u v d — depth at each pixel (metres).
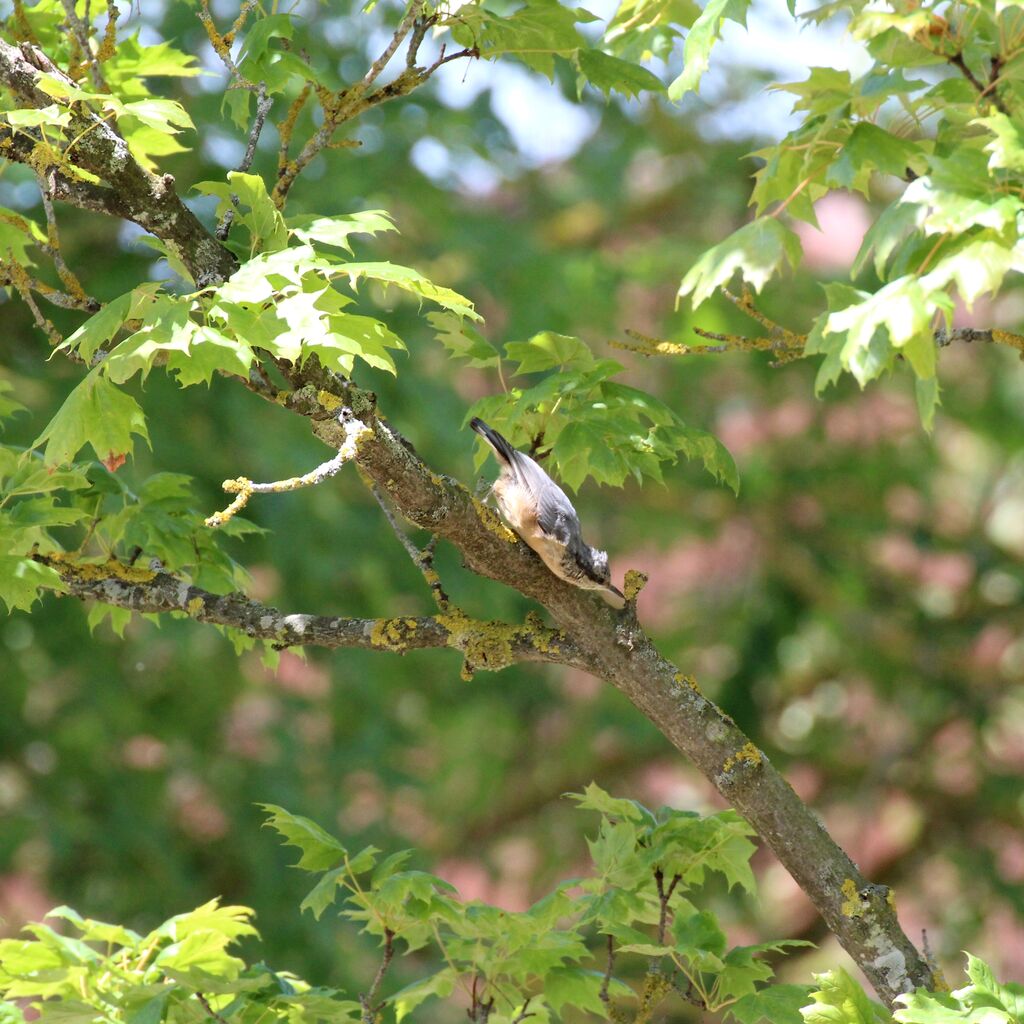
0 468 5.77
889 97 4.78
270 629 5.51
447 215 14.05
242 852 13.70
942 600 17.55
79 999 5.13
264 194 4.79
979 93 4.64
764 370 16.17
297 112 5.39
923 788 16.81
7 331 13.08
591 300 14.76
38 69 4.96
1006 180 4.27
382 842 14.30
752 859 16.83
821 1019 4.63
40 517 5.60
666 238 16.64
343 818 14.25
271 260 4.49
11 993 5.17
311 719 14.83
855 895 5.02
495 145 13.88
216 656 14.19
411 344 13.56
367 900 5.20
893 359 4.45
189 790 14.59
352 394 4.87
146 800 13.65
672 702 5.12
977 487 18.86
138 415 4.71
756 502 17.14
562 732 17.03
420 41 5.53
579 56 5.98
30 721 13.57
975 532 17.70
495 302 14.49
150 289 4.51
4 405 6.30
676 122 16.44
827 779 17.17
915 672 16.83
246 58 5.32
